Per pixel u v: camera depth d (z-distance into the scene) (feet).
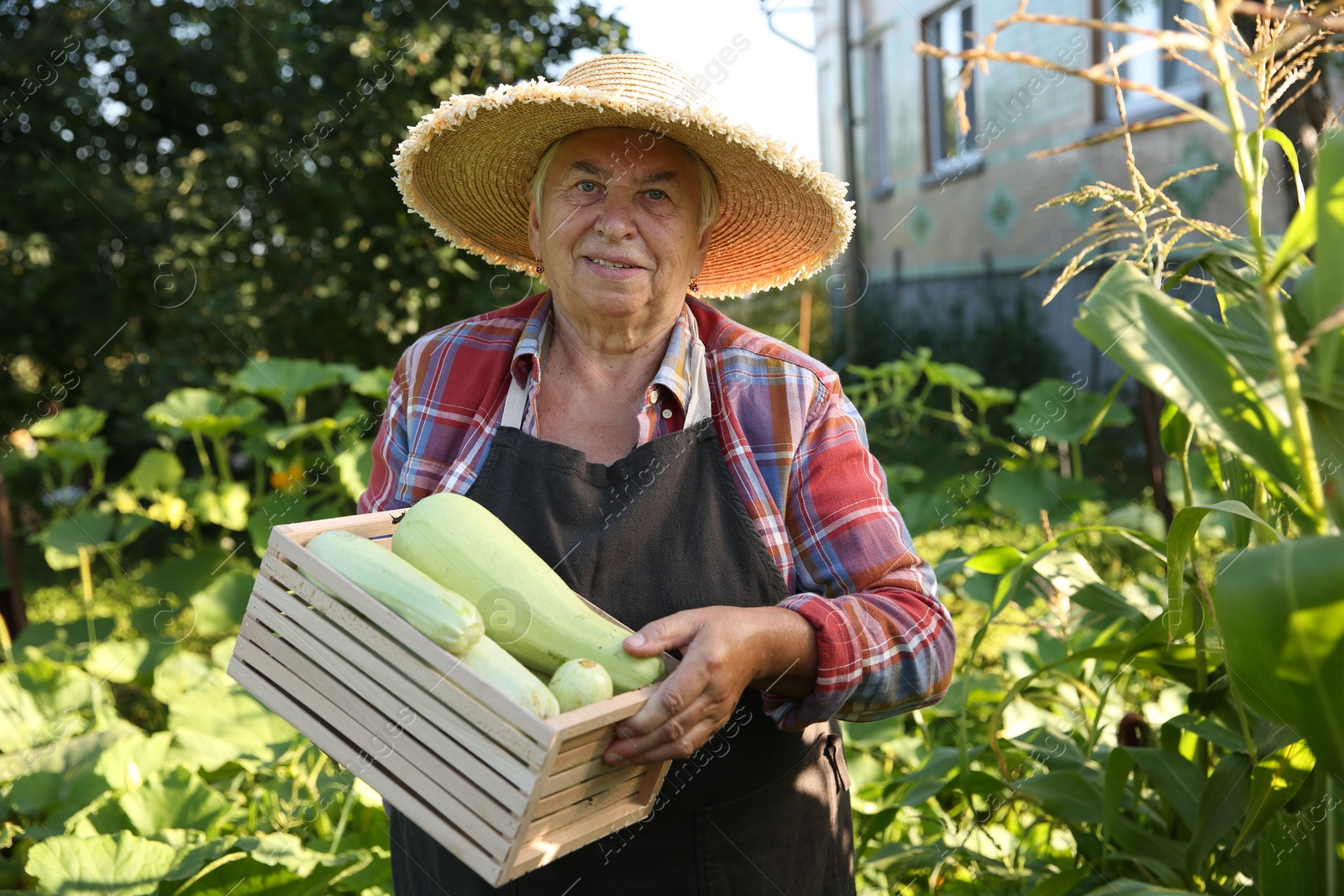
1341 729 3.42
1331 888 4.95
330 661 4.45
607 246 5.38
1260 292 4.60
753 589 5.29
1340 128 3.76
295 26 24.26
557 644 4.48
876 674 4.98
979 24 31.83
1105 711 9.04
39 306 26.86
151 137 27.27
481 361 5.78
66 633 13.61
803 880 5.46
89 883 6.82
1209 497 11.77
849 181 38.75
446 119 5.72
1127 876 6.47
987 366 30.22
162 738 9.27
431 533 4.64
